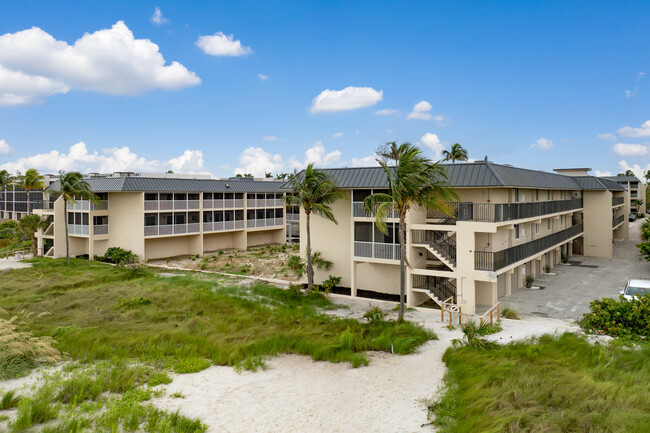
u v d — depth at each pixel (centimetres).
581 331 1728
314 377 1328
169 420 952
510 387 1099
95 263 3750
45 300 2303
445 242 2336
